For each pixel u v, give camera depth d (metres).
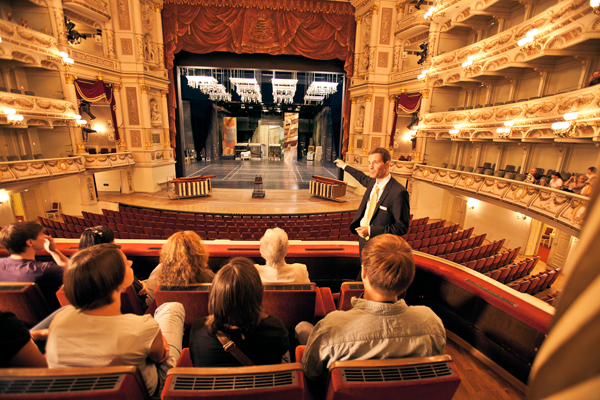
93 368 1.11
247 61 16.36
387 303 1.32
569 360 0.29
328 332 1.31
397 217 2.61
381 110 15.19
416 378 1.16
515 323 2.28
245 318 1.34
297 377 1.19
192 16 14.55
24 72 11.57
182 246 2.13
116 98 14.05
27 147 11.92
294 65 16.66
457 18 11.23
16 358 1.20
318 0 14.56
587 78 8.10
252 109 32.22
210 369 1.18
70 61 10.86
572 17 6.93
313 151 34.38
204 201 13.77
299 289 2.07
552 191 7.76
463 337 2.75
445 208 15.13
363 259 1.39
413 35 13.95
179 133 17.42
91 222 8.89
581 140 7.20
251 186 17.62
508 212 11.51
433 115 12.45
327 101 25.48
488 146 12.56
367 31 14.91
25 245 2.27
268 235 2.27
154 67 14.87
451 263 2.97
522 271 7.59
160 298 2.09
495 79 11.45
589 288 0.29
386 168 2.76
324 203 13.91
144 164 14.88
